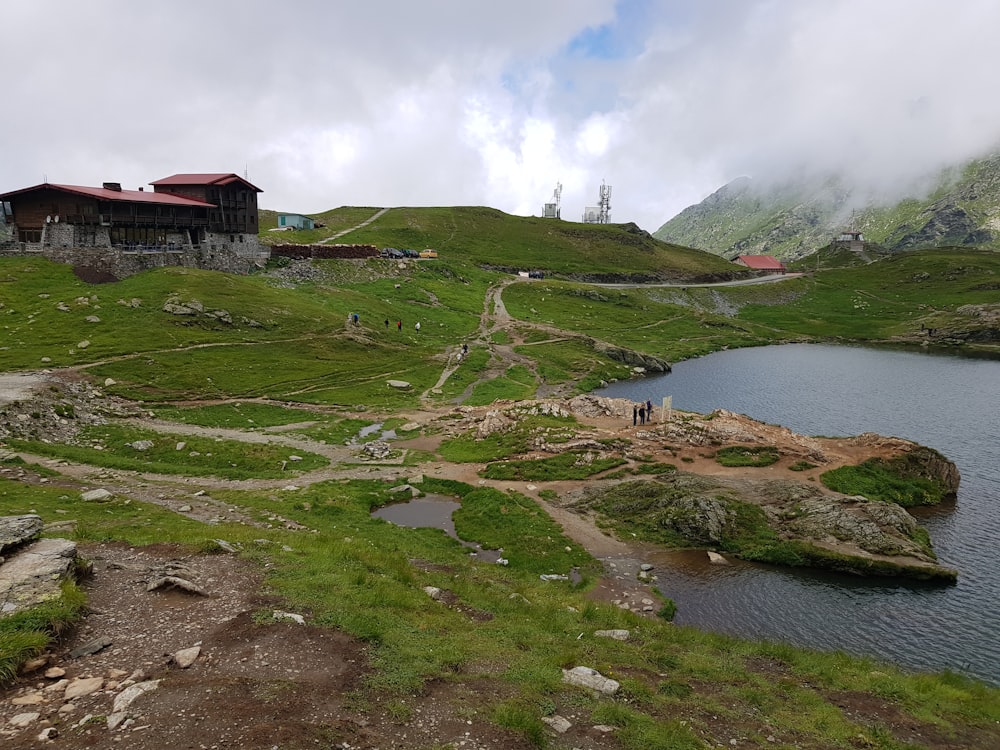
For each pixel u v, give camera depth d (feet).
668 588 112.47
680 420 182.39
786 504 142.00
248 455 154.81
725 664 70.28
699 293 636.07
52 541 61.05
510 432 182.19
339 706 43.11
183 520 97.04
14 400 148.77
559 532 129.49
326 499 129.49
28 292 253.65
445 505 141.69
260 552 76.43
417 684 48.19
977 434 238.27
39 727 37.22
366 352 285.23
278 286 352.28
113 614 54.08
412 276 457.27
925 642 100.27
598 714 48.91
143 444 151.12
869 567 121.08
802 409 279.69
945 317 560.20
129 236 313.73
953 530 148.36
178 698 41.11
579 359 351.05
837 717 58.44
